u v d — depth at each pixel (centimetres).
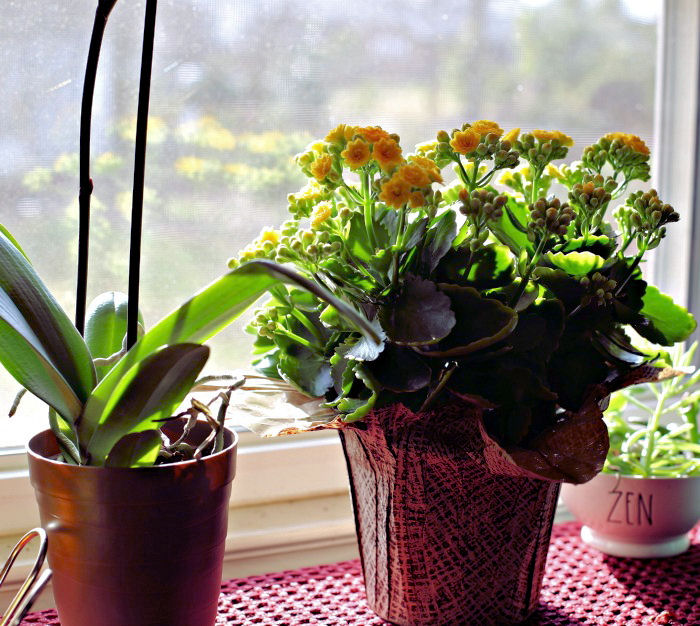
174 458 59
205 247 83
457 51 90
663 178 100
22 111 75
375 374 54
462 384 55
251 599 72
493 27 91
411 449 58
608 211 98
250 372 71
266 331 61
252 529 80
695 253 100
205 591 55
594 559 79
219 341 84
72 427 54
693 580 75
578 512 80
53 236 78
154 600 52
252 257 61
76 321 59
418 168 54
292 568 80
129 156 79
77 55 76
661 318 65
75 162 77
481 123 60
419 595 63
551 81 94
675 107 99
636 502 75
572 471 55
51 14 75
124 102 78
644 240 64
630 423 87
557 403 59
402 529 62
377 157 55
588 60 95
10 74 74
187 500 52
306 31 84
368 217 59
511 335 55
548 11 93
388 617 66
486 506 61
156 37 78
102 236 79
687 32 97
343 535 83
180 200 81
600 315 58
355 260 58
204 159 82
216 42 81
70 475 50
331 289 60
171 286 82
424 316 53
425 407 55
